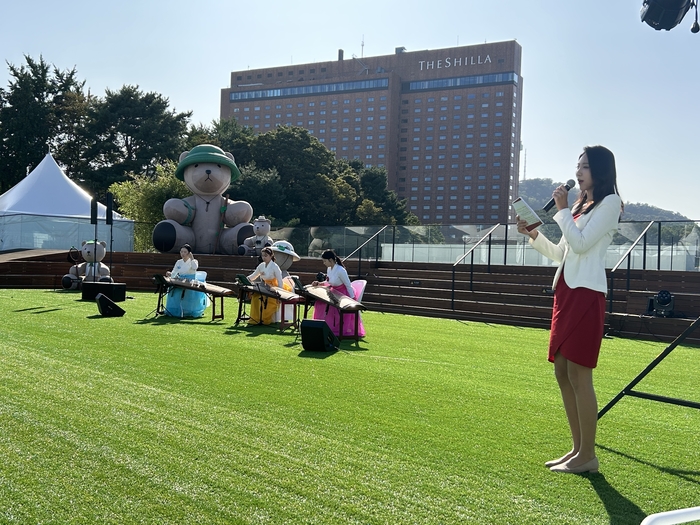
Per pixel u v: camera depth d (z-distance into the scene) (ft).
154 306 47.01
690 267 53.62
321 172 197.47
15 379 19.47
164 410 16.61
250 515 10.36
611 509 11.07
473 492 11.66
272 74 495.82
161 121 180.86
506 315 47.47
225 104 497.46
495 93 431.02
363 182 236.43
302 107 474.90
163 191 102.78
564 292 13.37
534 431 15.90
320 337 27.99
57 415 15.70
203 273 41.88
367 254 74.28
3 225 80.64
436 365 25.70
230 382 20.52
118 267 67.77
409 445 14.37
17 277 62.75
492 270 59.52
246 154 191.62
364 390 20.07
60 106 182.19
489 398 19.56
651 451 14.69
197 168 72.28
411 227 71.10
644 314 42.68
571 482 12.38
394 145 451.53
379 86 450.71
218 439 14.25
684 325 39.37
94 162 183.52
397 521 10.27
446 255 68.44
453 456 13.69
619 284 50.67
